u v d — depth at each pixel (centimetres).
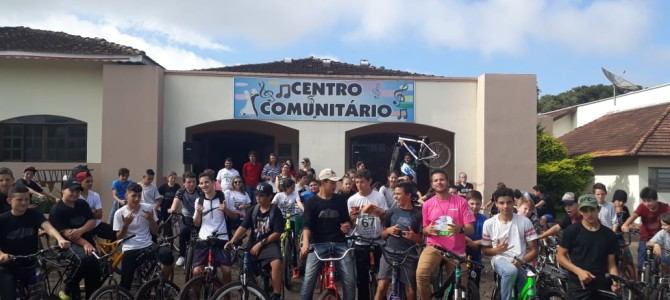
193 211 975
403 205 760
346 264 729
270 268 779
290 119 1638
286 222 987
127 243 780
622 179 2222
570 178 2012
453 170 1689
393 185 1071
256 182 1497
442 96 1678
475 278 805
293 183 1037
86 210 764
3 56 1557
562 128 3519
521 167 1628
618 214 1030
